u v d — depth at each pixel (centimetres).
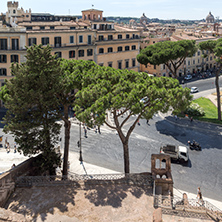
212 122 5431
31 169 2522
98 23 7762
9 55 6041
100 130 5044
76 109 2481
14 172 2194
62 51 6744
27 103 2545
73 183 2155
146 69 9938
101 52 7669
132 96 2484
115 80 2816
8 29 5891
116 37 8031
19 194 2027
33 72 2594
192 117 5638
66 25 7100
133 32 8469
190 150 4266
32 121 2792
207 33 13238
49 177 2186
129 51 8425
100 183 2159
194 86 9012
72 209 1850
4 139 4612
